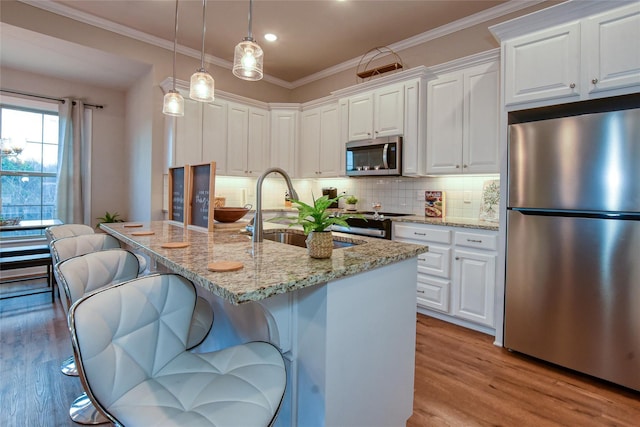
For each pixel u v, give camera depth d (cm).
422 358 221
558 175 204
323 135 416
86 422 154
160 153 374
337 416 112
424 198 354
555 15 211
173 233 182
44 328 256
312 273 100
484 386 188
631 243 181
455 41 331
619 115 183
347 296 114
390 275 133
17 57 348
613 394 182
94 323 81
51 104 402
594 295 194
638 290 180
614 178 184
